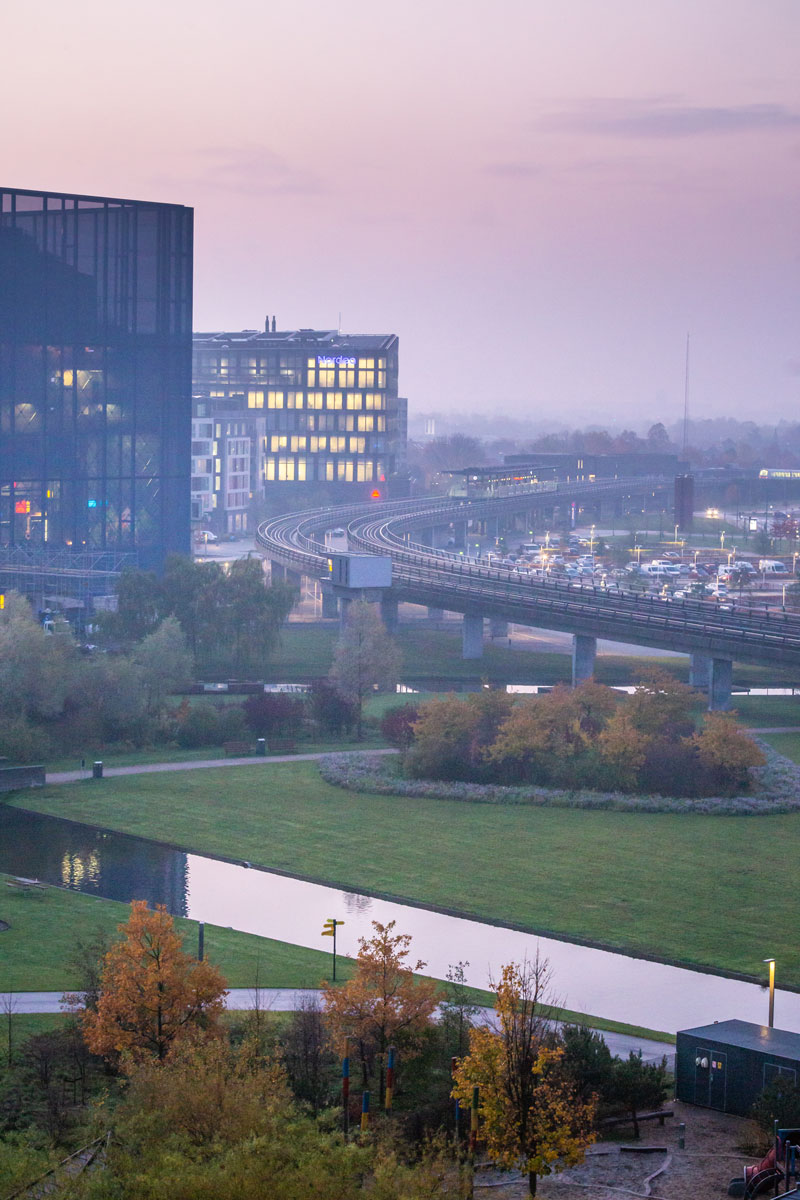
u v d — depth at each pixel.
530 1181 65.94
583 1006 100.88
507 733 166.12
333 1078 82.44
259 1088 67.81
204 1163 57.38
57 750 180.50
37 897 123.50
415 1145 70.31
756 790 161.75
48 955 108.06
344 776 167.88
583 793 159.25
